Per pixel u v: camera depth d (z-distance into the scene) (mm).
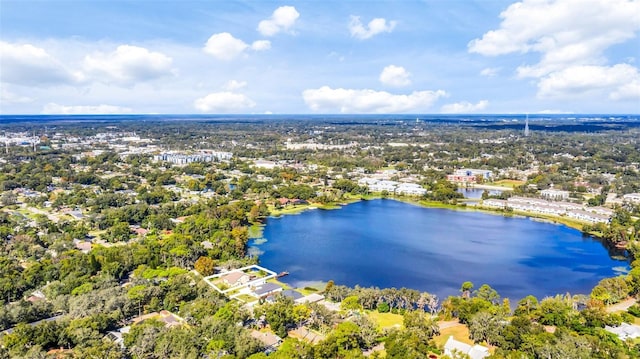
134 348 153250
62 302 189000
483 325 167250
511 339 158750
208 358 150750
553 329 177500
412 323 172500
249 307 196125
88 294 188250
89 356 146750
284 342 155125
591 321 173750
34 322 180125
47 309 186500
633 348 157000
